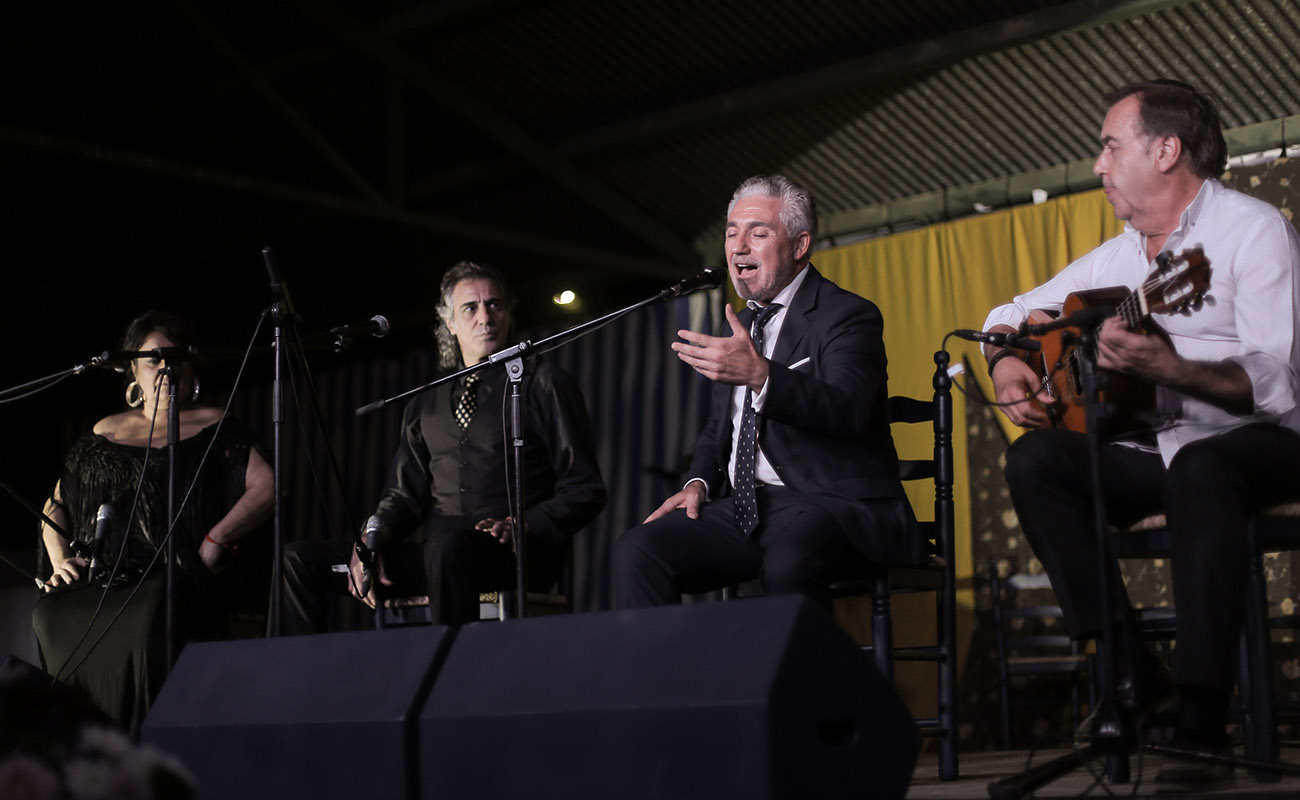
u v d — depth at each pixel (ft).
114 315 26.73
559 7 18.54
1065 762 6.90
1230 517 7.19
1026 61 17.85
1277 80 17.22
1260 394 7.64
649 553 8.98
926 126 19.36
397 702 6.25
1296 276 8.00
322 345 9.93
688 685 5.41
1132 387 8.05
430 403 12.34
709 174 21.20
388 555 11.75
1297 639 17.17
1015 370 9.00
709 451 9.88
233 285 25.73
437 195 22.53
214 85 20.30
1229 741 7.18
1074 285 9.31
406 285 24.54
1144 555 8.73
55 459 28.02
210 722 6.95
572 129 21.03
